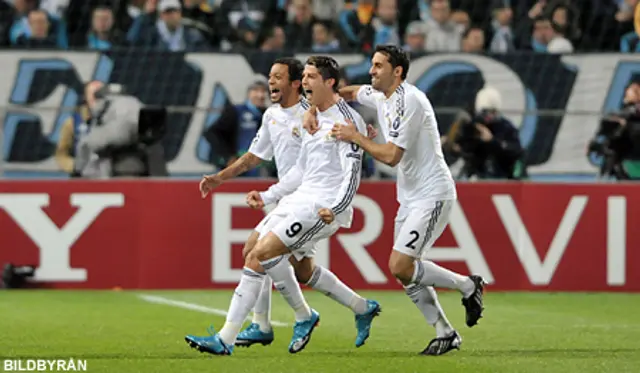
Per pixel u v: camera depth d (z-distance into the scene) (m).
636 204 39.53
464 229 39.22
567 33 47.12
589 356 24.58
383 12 47.19
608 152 40.34
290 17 47.34
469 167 39.62
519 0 47.69
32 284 38.91
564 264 39.53
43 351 24.98
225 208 39.12
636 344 26.91
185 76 43.03
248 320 31.12
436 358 24.02
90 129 39.25
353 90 25.00
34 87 42.91
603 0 47.22
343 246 39.06
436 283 24.06
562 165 41.22
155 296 37.44
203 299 36.69
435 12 47.00
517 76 42.94
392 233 39.19
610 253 39.56
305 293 39.19
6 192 38.69
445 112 39.59
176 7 46.81
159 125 39.25
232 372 21.81
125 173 39.31
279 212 23.80
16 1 46.69
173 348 25.52
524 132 41.34
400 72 23.19
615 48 47.16
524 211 39.41
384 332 29.08
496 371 22.19
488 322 31.50
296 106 24.81
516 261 39.41
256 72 43.03
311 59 23.48
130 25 47.03
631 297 38.28
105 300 36.22
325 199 23.33
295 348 24.61
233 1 47.66
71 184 38.91
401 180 24.05
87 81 42.97
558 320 32.03
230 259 39.16
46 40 45.94
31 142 40.22
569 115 40.75
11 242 38.75
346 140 22.89
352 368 22.39
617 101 42.97
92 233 39.00
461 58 42.84
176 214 39.09
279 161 25.11
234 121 38.97
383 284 39.19
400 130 22.86
